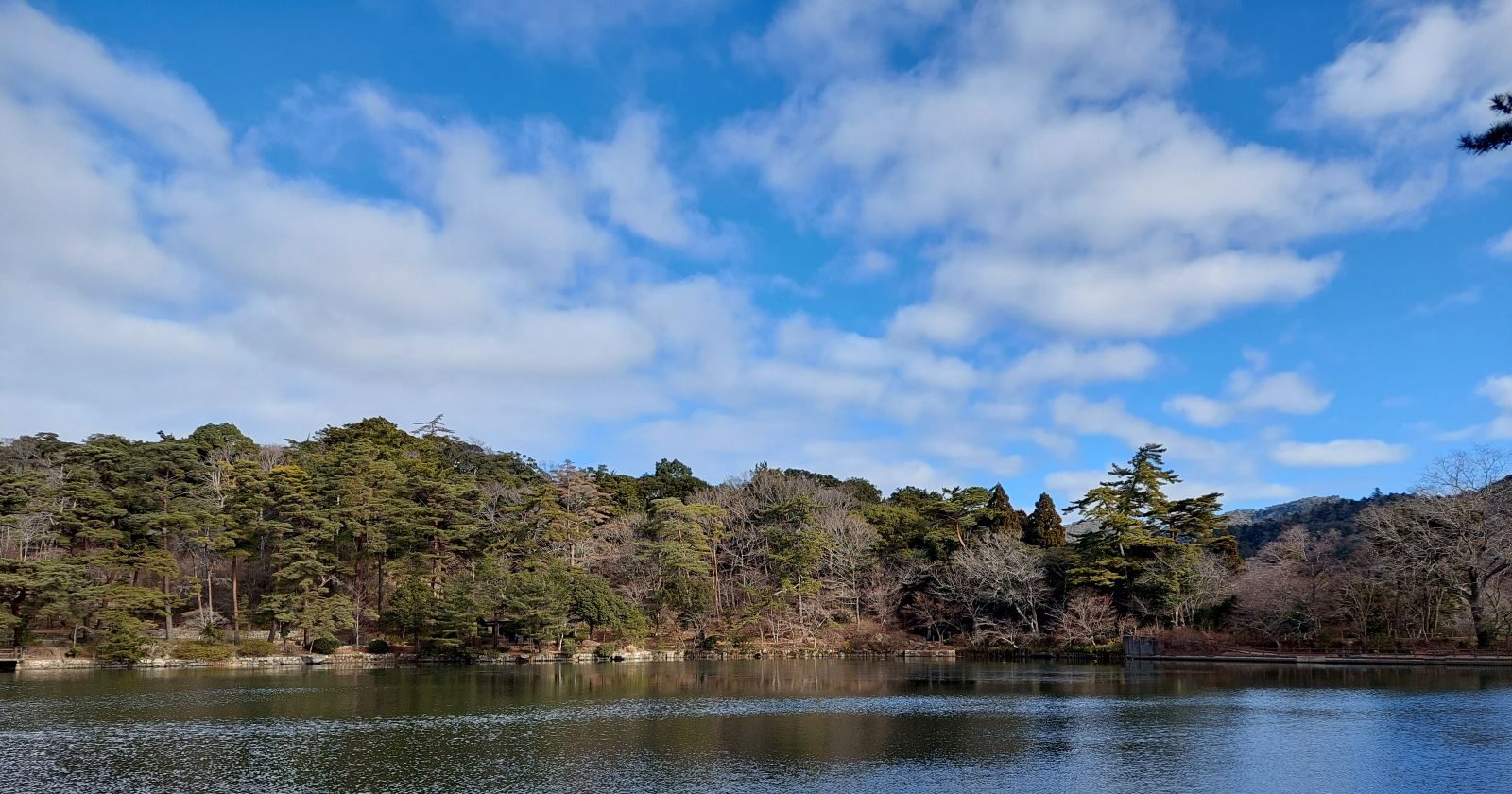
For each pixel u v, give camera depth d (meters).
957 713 37.94
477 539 80.44
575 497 89.38
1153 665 65.69
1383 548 67.50
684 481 113.25
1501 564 61.97
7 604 60.72
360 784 24.08
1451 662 60.62
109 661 62.91
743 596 86.88
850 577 87.00
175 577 69.94
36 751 28.48
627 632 75.06
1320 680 51.88
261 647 67.44
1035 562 81.62
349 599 72.75
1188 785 23.66
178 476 77.00
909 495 112.44
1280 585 70.62
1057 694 45.59
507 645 74.75
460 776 24.97
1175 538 80.38
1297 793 22.69
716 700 42.78
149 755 27.89
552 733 32.47
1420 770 25.20
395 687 48.94
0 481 68.81
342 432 102.69
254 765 26.45
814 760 27.23
